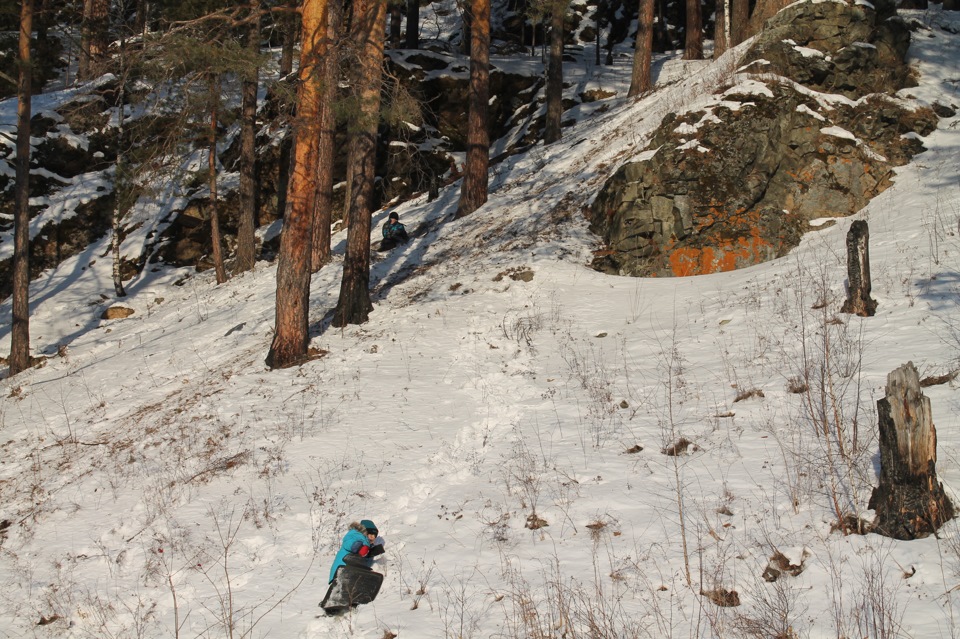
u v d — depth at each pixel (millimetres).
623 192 17031
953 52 20547
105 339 20844
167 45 12078
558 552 6723
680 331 12594
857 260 11102
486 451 9359
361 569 6609
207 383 14281
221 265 23656
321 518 8203
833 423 8039
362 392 12000
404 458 9484
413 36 32531
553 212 19188
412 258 19609
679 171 16562
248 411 11984
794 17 19203
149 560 7918
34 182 27062
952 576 5316
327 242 21062
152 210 26891
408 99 14312
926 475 5977
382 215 25000
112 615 7016
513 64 30375
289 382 13094
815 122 17234
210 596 7023
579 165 21594
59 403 15719
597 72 30562
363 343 14344
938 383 8523
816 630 5066
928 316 10398
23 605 7523
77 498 10047
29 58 19250
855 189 16547
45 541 8930
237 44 12148
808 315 11695
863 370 9250
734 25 27719
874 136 17625
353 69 15609
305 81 13727
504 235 18938
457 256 18672
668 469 7977
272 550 7723
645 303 14344
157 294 24500
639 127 21641
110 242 26703
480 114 21719
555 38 25797
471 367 12539
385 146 27469
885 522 6023
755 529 6484
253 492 9117
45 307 23766
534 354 12766
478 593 6242
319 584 6926
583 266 16656
